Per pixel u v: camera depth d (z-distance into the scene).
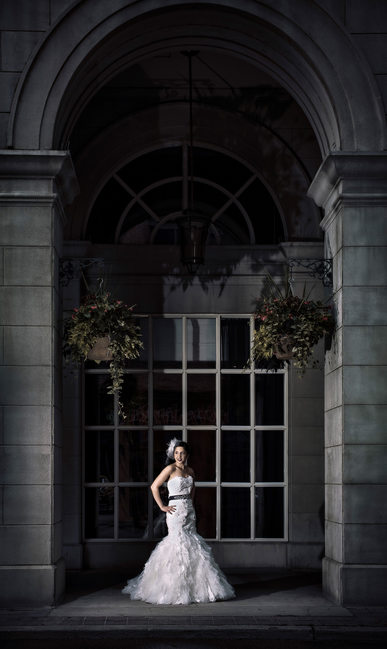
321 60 9.00
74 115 9.61
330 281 9.44
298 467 11.09
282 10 9.02
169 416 11.25
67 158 8.77
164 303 11.27
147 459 11.20
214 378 11.28
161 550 8.91
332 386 9.23
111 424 11.23
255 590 9.48
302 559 10.98
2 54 8.91
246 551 11.04
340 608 8.41
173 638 7.48
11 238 8.78
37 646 7.20
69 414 11.05
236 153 11.47
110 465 11.19
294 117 11.46
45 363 8.69
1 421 8.61
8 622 7.83
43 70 8.88
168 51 10.12
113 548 11.04
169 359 11.29
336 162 8.77
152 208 11.49
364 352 8.73
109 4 8.93
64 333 9.32
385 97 8.98
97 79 9.70
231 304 11.30
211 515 11.13
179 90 11.46
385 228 8.85
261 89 11.49
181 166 11.52
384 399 8.69
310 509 11.05
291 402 11.15
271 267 11.30
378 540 8.55
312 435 11.12
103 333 9.19
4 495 8.55
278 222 11.46
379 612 8.23
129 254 11.29
